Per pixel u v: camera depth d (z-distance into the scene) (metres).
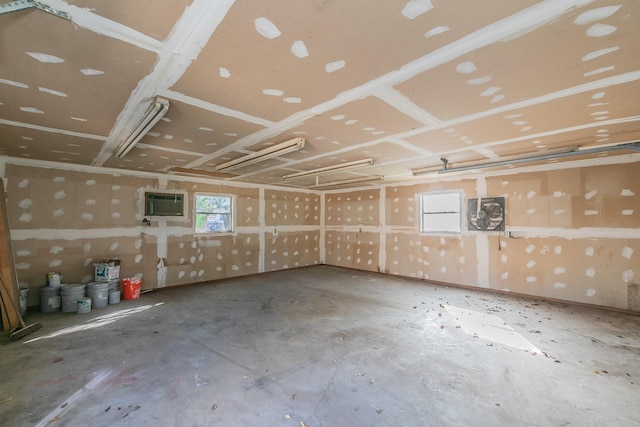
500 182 5.20
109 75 1.80
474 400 2.12
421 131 2.94
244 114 2.46
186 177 5.79
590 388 2.27
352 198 7.70
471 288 5.47
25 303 4.04
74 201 4.59
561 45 1.50
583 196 4.43
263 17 1.29
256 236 6.91
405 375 2.44
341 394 2.18
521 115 2.49
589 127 2.79
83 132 2.95
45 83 1.90
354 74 1.79
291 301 4.62
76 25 1.33
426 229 6.26
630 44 1.48
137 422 1.86
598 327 3.51
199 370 2.50
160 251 5.44
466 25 1.34
